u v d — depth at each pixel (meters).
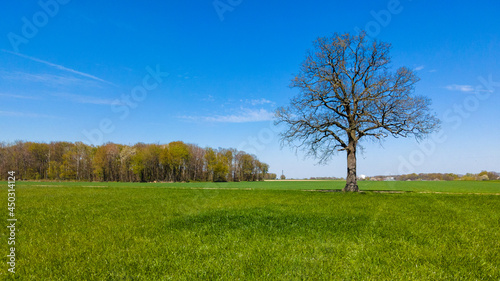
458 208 17.95
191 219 13.22
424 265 6.82
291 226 11.55
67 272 6.34
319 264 6.82
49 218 13.55
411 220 13.10
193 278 5.96
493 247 8.55
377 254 7.68
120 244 8.77
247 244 8.77
